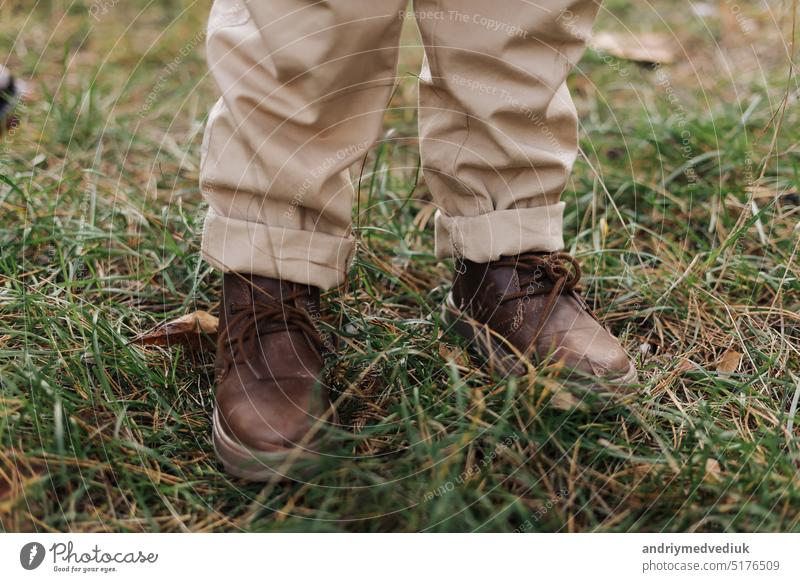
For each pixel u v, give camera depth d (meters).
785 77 1.88
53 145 1.67
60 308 1.14
